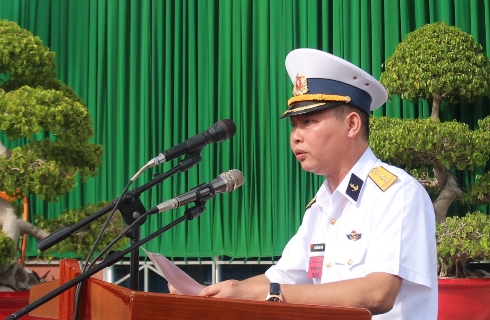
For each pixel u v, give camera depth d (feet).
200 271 18.21
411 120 14.53
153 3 18.67
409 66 14.79
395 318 7.13
